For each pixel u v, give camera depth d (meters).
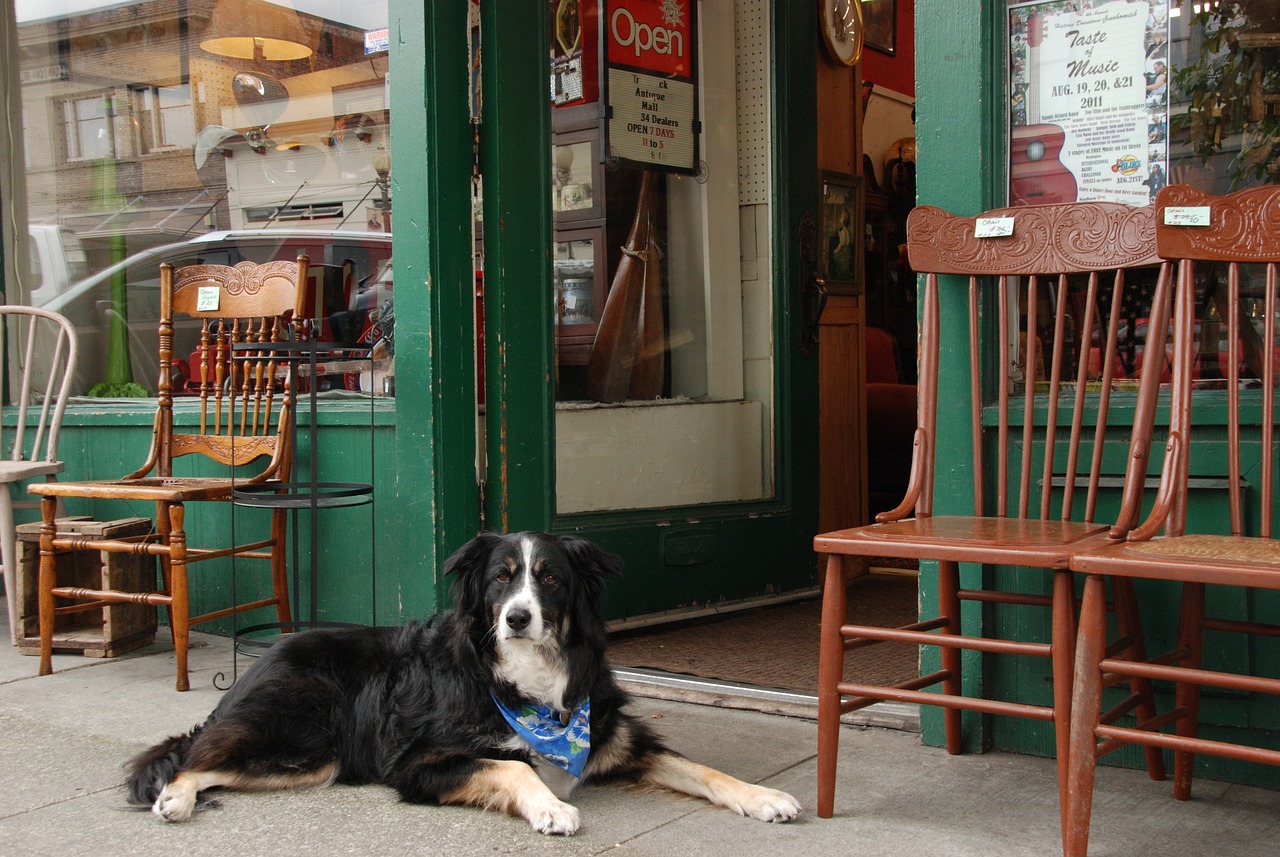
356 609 4.05
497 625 2.57
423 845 2.37
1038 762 2.83
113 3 4.82
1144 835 2.35
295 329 3.75
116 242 4.89
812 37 4.88
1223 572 1.98
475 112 3.87
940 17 2.93
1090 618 2.12
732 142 4.76
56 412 4.25
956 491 2.96
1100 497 2.81
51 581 3.80
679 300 4.54
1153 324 2.48
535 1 3.95
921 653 2.98
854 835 2.38
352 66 4.14
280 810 2.57
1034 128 2.94
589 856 2.29
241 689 2.79
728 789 2.55
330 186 4.21
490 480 3.88
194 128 4.64
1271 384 2.42
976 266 2.81
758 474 4.83
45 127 5.06
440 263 3.74
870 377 6.87
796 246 4.79
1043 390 2.99
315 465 3.64
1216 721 2.65
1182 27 2.78
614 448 4.28
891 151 7.92
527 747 2.61
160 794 2.54
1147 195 2.85
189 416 4.43
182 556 3.62
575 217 4.15
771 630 4.28
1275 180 2.80
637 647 4.01
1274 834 2.35
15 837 2.44
